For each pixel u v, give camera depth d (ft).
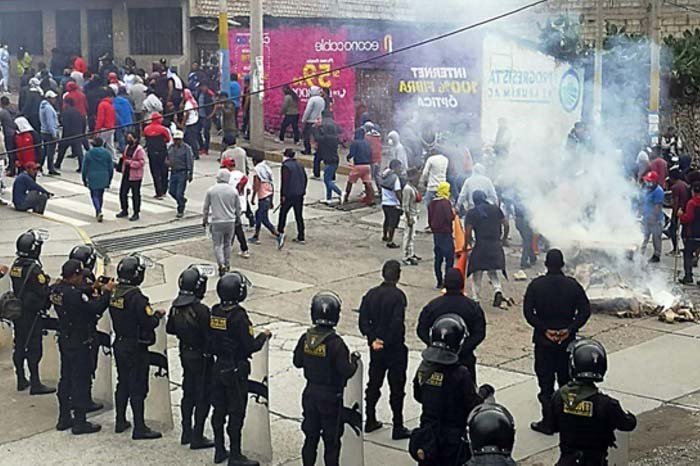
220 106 106.93
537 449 40.11
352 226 82.07
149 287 64.85
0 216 80.43
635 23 128.67
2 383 49.39
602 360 30.35
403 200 71.20
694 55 108.17
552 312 41.50
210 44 127.54
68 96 94.73
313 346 35.65
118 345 41.70
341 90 110.93
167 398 42.86
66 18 136.67
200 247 74.54
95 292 43.27
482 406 25.43
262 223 76.07
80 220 80.23
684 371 49.60
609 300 59.62
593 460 30.17
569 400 30.22
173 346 54.13
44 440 42.04
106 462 39.65
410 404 45.68
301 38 112.16
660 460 39.04
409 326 57.36
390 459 39.42
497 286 61.11
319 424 35.88
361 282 66.90
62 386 42.78
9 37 141.69
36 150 92.89
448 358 32.17
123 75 118.52
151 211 83.51
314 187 94.94
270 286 65.87
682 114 108.58
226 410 38.63
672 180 86.58
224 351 38.22
